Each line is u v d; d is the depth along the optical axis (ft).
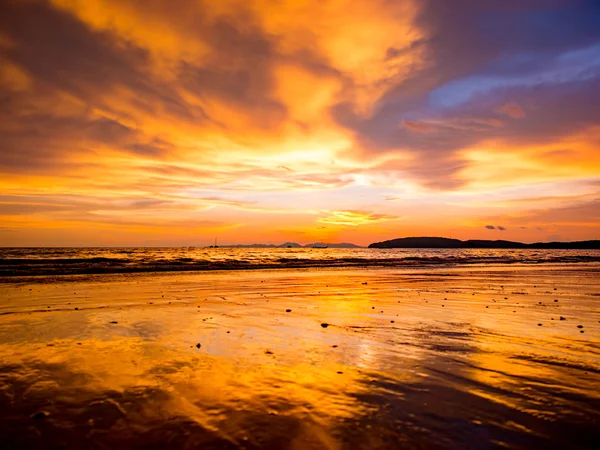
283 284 57.67
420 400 13.52
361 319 28.81
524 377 15.85
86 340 21.76
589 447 10.30
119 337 22.49
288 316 30.01
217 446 10.49
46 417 12.10
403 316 30.17
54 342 21.24
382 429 11.40
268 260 155.84
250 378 15.69
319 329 25.13
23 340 21.62
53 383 14.99
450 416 12.24
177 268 96.48
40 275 72.08
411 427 11.51
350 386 14.85
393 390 14.44
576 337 22.88
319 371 16.61
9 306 33.99
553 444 10.46
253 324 26.63
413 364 17.61
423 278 71.26
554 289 50.62
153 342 21.39
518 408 12.82
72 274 75.15
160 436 11.02
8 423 11.68
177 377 15.75
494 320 28.48
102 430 11.35
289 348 20.30
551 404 13.10
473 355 19.12
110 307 33.60
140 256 181.88
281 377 15.83
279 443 10.64
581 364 17.62
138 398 13.64
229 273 83.82
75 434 11.11
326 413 12.51
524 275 78.89
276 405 13.12
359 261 154.51
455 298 41.52
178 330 24.44
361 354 19.24
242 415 12.35
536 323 27.20
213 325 26.12
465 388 14.67
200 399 13.57
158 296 41.65
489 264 137.49
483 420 11.96
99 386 14.74
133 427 11.53
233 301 38.29
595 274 81.15
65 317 28.63
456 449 10.28
